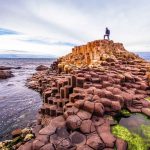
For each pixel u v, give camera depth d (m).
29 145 4.92
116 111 6.64
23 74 45.00
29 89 23.28
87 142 4.68
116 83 9.67
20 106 15.40
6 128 10.70
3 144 7.36
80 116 5.75
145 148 4.86
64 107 7.22
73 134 5.07
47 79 21.33
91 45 26.81
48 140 4.78
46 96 10.05
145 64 16.53
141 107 7.44
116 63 16.31
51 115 8.48
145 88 9.62
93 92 7.48
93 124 5.46
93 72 10.96
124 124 6.14
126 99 7.43
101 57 18.05
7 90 22.69
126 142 4.89
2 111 14.02
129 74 11.43
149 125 6.08
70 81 9.27
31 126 10.76
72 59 26.14
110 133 5.17
